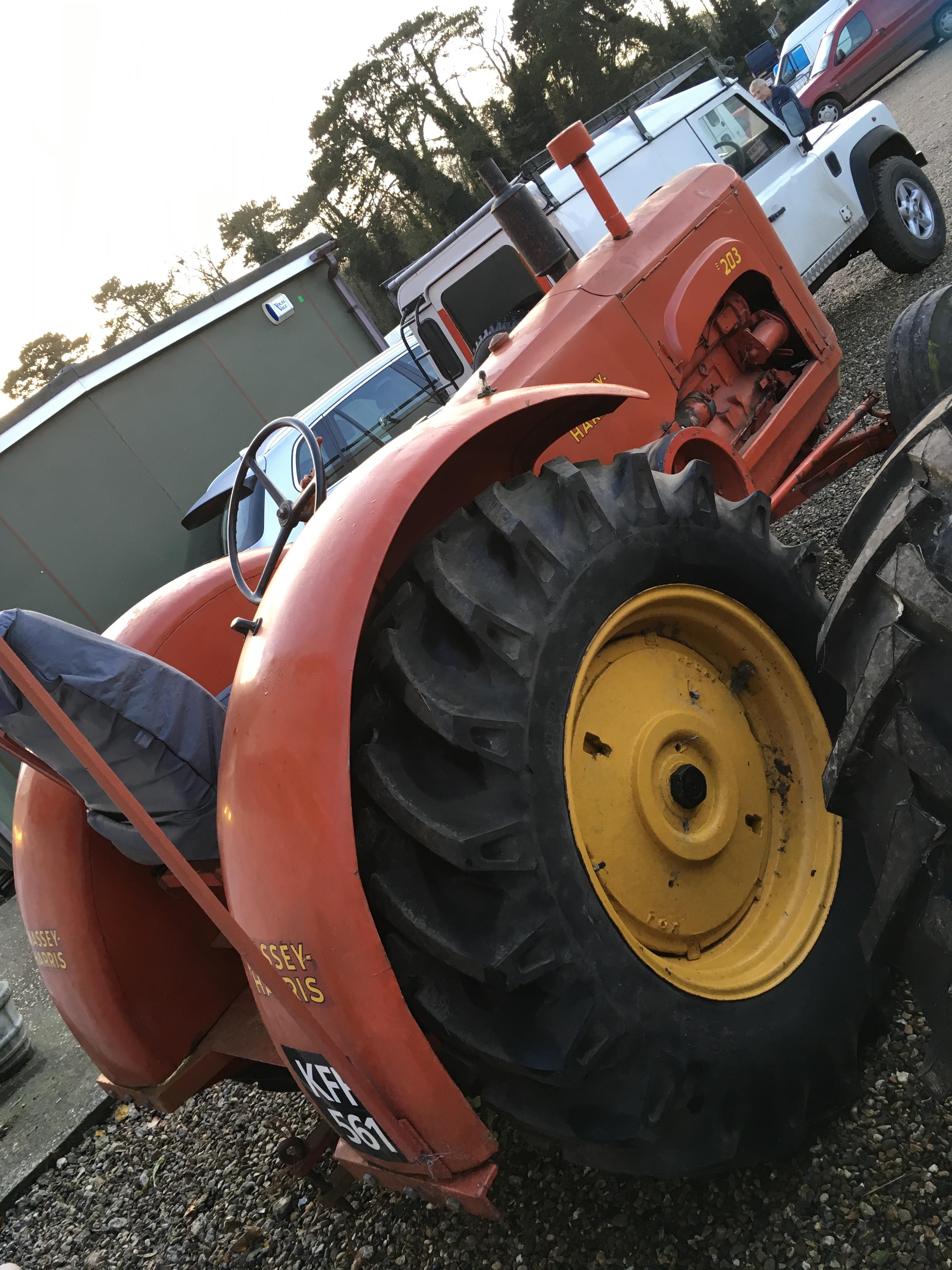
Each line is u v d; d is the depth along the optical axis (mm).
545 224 3098
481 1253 2045
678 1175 1688
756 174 7070
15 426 8578
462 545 1724
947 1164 1696
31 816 2361
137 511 8914
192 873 1415
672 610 1954
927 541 1491
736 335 3369
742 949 1938
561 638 1680
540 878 1545
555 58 38969
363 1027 1488
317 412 6418
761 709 2121
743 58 38688
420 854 1558
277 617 1631
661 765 1866
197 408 9141
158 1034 2305
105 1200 3156
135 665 1807
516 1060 1521
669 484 2002
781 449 3459
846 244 7305
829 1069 1835
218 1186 2914
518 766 1572
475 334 6781
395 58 39312
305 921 1497
